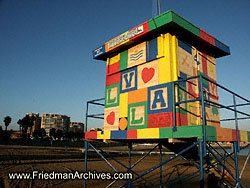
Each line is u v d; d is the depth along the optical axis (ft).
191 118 21.50
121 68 25.98
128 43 24.98
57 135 401.70
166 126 19.17
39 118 582.76
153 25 21.50
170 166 69.41
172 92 19.26
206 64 26.78
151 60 22.47
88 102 28.09
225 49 28.27
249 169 63.41
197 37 23.41
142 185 38.99
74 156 104.06
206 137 15.62
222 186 39.09
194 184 41.19
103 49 28.09
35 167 61.67
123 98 24.63
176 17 20.43
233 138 20.86
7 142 246.47
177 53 21.61
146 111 21.45
